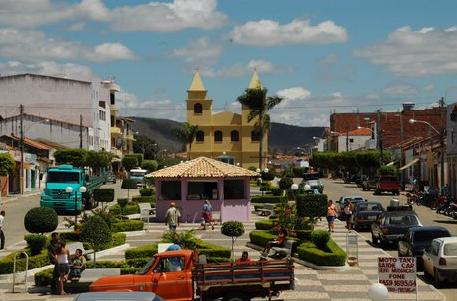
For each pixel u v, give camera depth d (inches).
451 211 2117.4
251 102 4352.9
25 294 978.7
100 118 4559.5
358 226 1747.0
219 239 1571.1
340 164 4611.2
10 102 4141.2
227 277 799.1
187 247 1220.5
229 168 1999.3
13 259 1084.5
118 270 995.3
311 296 924.6
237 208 1980.8
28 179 3307.1
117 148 5251.0
